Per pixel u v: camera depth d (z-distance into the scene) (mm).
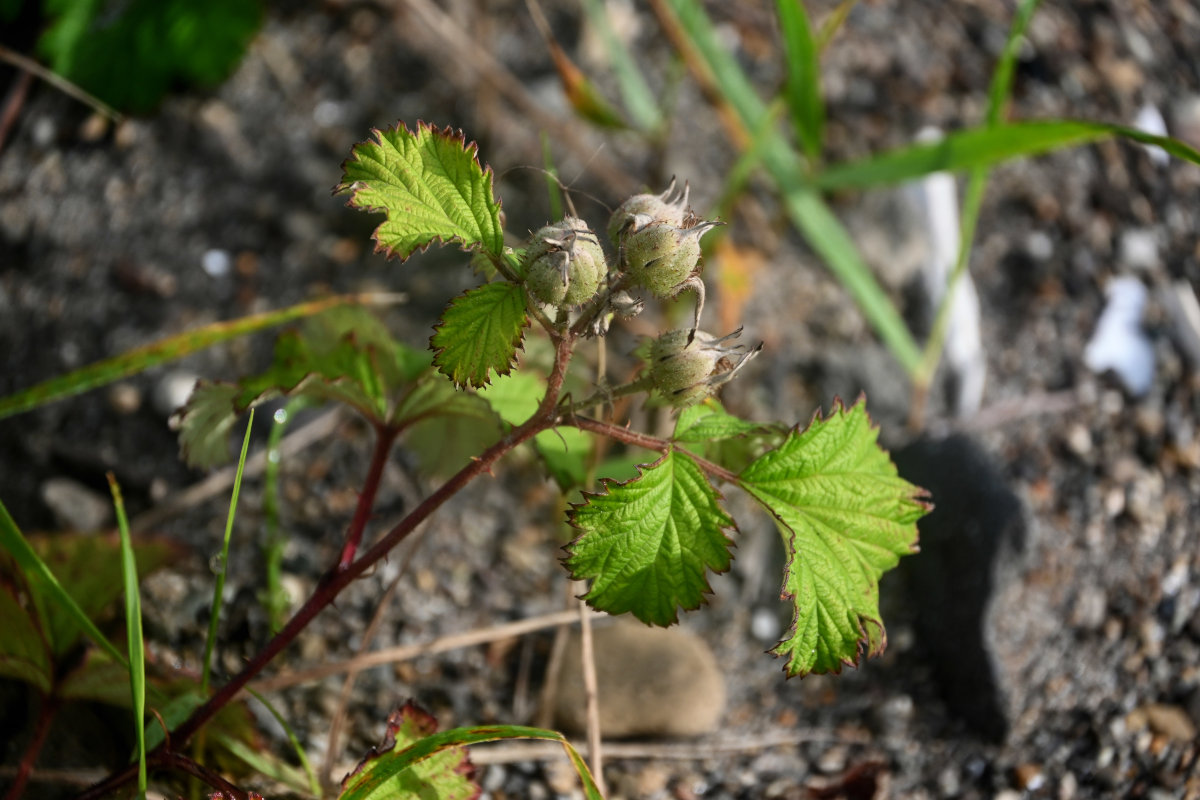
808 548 364
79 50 540
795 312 509
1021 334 509
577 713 439
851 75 568
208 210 521
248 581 455
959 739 441
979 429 489
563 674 443
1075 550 465
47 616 401
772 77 568
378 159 354
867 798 431
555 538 472
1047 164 547
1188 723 437
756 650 461
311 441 482
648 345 367
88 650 401
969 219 458
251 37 540
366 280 509
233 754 413
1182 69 593
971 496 458
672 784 434
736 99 494
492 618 459
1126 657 449
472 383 349
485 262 365
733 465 388
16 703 406
